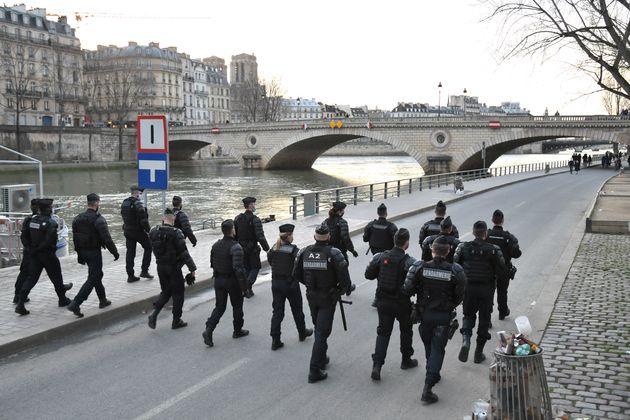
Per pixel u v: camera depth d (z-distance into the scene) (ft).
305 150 284.82
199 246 52.13
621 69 49.24
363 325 30.12
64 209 129.90
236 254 26.35
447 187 128.77
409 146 228.22
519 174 185.68
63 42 325.83
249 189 177.99
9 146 248.93
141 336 28.22
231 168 294.25
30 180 202.80
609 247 51.01
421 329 21.81
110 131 302.66
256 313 32.32
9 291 35.22
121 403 20.74
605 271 40.83
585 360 23.93
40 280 37.73
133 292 34.53
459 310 33.53
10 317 29.37
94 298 33.14
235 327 27.89
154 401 20.90
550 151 613.52
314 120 252.01
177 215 38.17
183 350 26.23
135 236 37.32
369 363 24.77
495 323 30.35
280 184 197.16
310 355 25.66
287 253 26.27
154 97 392.47
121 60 387.75
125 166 276.00
